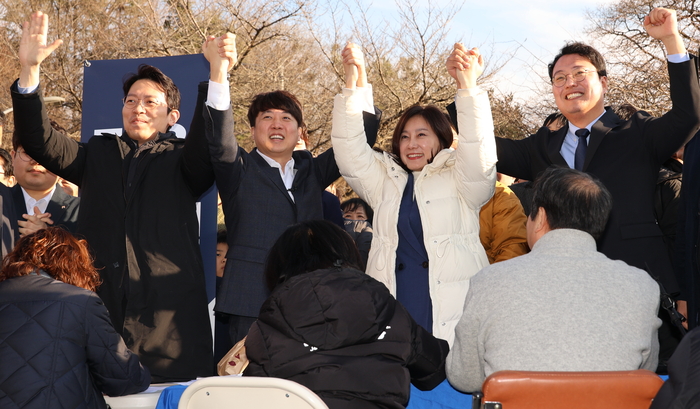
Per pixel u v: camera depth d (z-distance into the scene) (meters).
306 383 1.74
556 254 1.85
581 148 2.88
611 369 1.68
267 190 3.03
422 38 11.66
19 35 16.55
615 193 2.74
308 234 2.01
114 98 3.69
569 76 2.89
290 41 12.85
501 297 1.80
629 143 2.78
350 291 1.81
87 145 3.10
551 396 1.58
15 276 2.28
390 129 11.88
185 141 2.90
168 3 13.27
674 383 1.46
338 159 2.88
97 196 2.96
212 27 12.88
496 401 1.60
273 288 2.01
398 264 2.73
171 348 2.82
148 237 2.88
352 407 1.74
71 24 15.14
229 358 2.22
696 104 2.57
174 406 2.10
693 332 1.52
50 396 2.11
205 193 3.45
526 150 3.07
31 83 2.79
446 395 2.12
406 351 1.83
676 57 2.60
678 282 2.72
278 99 3.16
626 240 2.69
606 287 1.76
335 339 1.77
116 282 2.87
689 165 2.64
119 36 14.17
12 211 3.18
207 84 2.80
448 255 2.66
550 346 1.71
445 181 2.79
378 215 2.81
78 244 2.40
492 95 11.80
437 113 2.90
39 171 3.73
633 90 10.64
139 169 2.95
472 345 1.88
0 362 2.12
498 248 2.98
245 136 13.09
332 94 12.54
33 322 2.16
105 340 2.23
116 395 2.26
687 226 2.59
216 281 3.78
